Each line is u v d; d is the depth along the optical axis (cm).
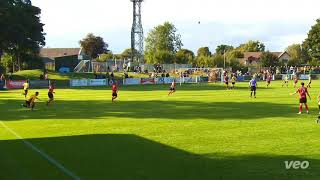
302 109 3197
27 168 1445
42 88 7031
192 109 3262
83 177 1327
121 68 11919
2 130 2275
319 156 1545
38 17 9006
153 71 10656
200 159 1532
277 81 9331
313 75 10706
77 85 7806
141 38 12600
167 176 1321
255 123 2428
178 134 2066
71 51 16288
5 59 10800
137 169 1409
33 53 9475
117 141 1905
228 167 1414
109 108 3409
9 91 6231
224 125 2353
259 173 1338
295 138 1912
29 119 2748
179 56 15312
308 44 14275
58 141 1923
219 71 9919
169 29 18262
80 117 2817
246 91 5669
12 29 8181
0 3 8062
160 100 4194
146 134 2080
